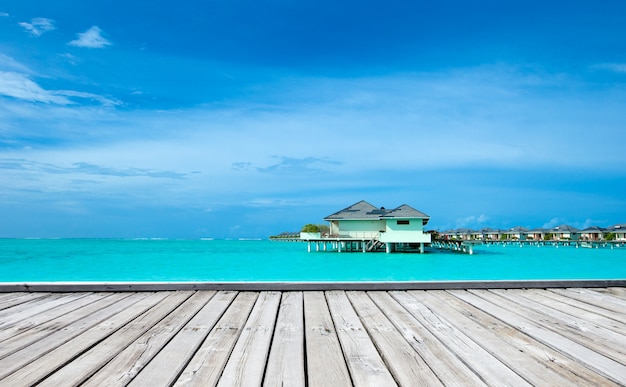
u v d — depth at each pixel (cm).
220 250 5947
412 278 2480
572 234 7594
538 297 478
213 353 279
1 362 259
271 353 281
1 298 470
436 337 319
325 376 241
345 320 373
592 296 482
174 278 2466
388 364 258
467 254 4409
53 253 4866
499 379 235
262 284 521
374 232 4434
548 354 278
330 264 3331
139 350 285
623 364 259
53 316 384
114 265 3241
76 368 250
